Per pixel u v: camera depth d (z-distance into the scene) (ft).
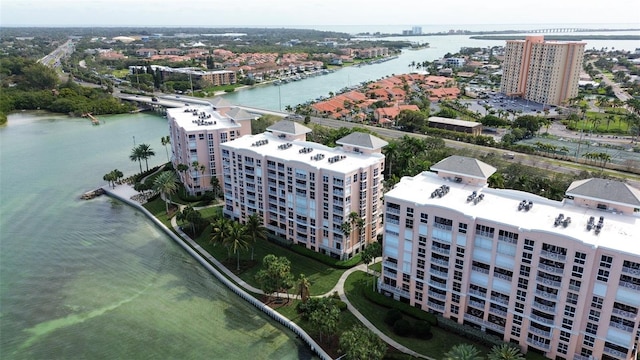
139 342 313.12
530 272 274.77
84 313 345.51
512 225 274.77
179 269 405.39
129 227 486.79
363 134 426.92
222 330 324.19
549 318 275.18
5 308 352.69
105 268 407.03
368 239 417.90
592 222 271.90
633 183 498.69
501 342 291.79
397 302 338.34
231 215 484.33
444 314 319.47
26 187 597.11
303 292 326.03
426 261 317.22
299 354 299.17
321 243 410.93
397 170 547.90
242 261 404.57
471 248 294.87
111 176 575.79
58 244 449.48
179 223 480.64
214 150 534.78
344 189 373.20
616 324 253.44
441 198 316.19
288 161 406.62
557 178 492.13
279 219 440.86
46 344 312.91
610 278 248.52
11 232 472.85
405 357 280.31
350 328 312.50
